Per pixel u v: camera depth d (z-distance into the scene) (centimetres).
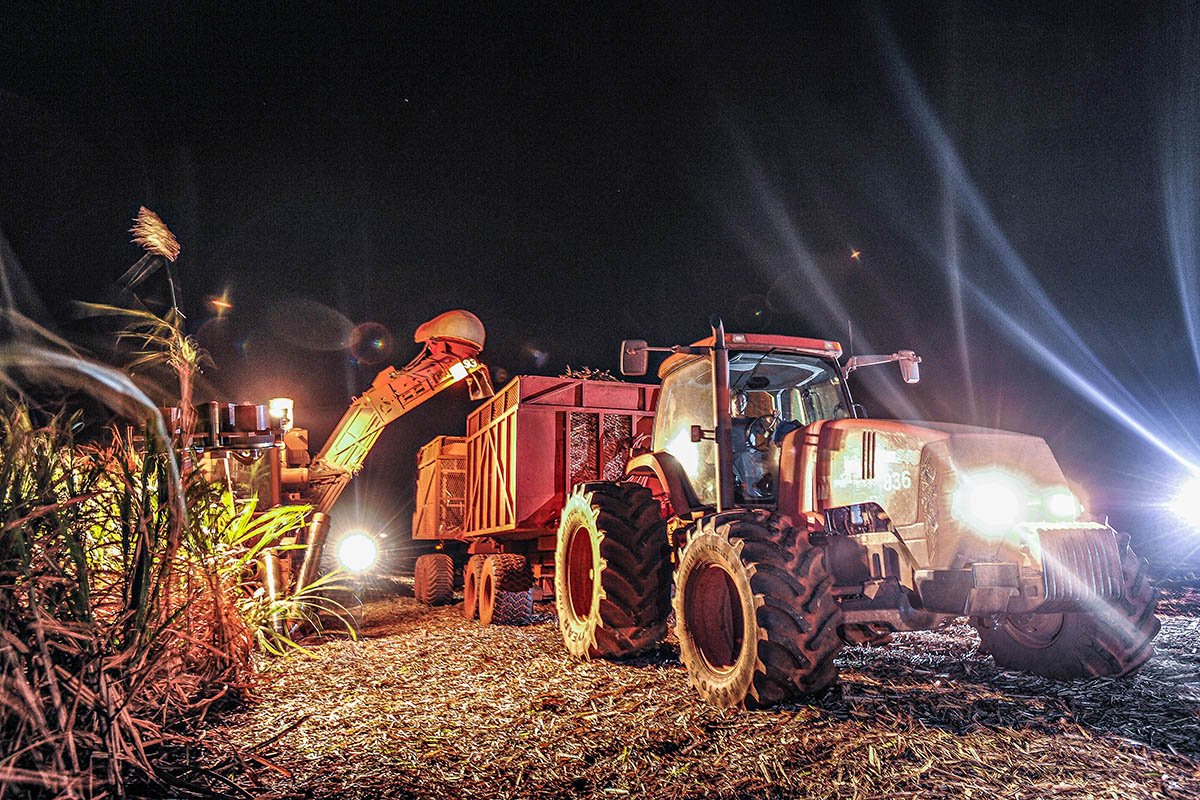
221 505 471
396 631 712
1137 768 320
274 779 321
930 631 616
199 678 409
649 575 536
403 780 320
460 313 843
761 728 375
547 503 739
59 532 296
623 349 519
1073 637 450
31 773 247
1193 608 702
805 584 407
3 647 250
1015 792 299
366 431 805
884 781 311
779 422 557
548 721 399
